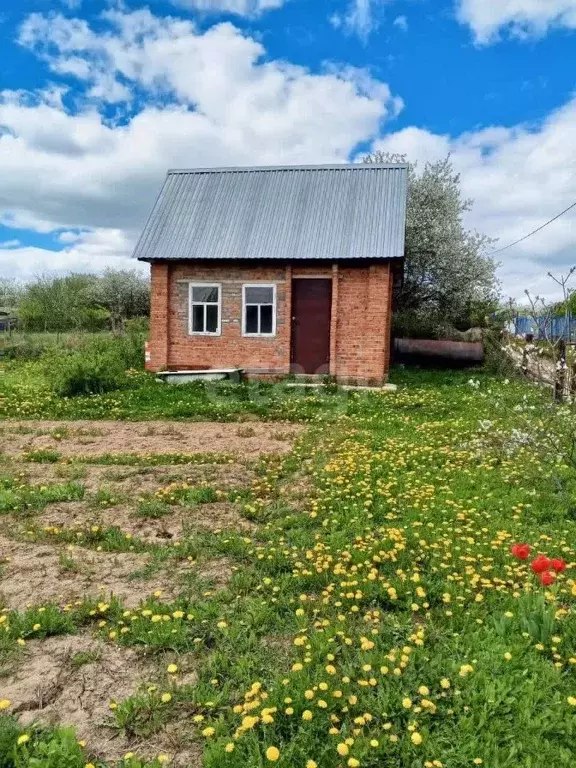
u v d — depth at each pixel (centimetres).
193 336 1623
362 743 269
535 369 1385
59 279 3052
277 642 356
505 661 325
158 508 584
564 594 402
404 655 331
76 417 1094
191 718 292
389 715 290
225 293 1602
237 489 659
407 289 2409
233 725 285
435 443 862
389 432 944
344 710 289
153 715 290
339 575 436
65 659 341
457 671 319
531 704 292
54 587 425
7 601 403
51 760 256
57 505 606
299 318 1597
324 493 633
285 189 1702
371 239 1530
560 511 567
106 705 302
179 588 425
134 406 1191
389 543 490
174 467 759
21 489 639
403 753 266
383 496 622
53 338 2362
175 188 1762
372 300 1525
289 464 753
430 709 289
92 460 789
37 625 362
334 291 1538
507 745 269
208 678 321
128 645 354
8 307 3872
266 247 1562
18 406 1171
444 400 1259
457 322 2520
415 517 560
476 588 417
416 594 406
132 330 2486
